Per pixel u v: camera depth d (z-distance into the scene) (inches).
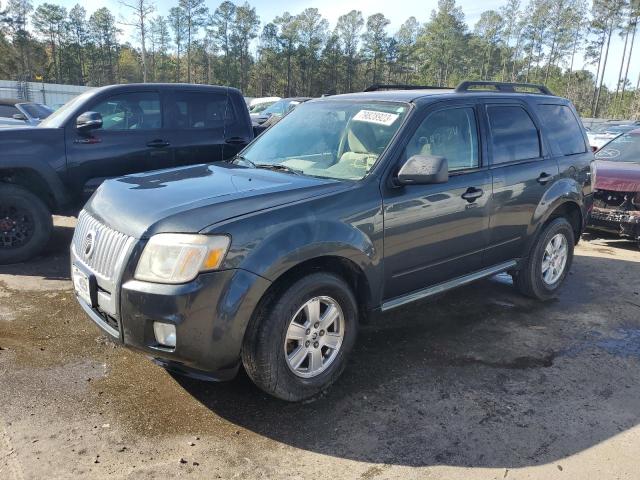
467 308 197.9
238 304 112.3
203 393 133.1
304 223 122.6
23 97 1285.7
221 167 160.2
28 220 230.7
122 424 119.0
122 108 253.3
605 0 3097.9
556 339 173.8
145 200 126.6
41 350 150.8
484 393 138.6
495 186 170.9
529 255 197.2
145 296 110.7
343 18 3740.2
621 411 132.4
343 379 142.8
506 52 4060.0
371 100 166.2
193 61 3582.7
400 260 145.9
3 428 115.2
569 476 107.7
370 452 113.4
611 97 3467.0
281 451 112.7
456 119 165.0
